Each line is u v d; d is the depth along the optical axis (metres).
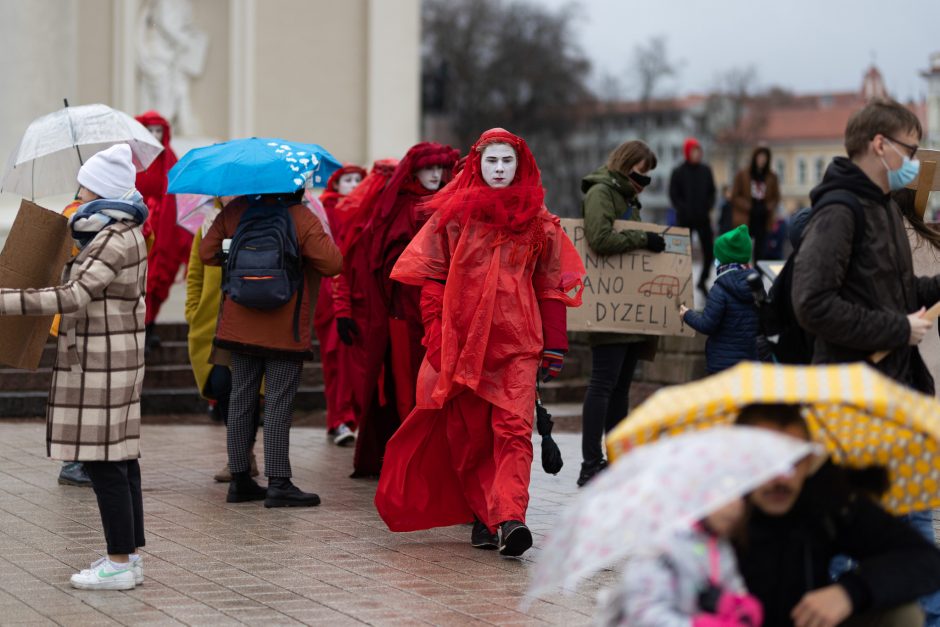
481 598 6.35
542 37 76.75
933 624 5.34
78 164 8.81
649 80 84.31
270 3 19.17
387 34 19.47
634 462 3.39
